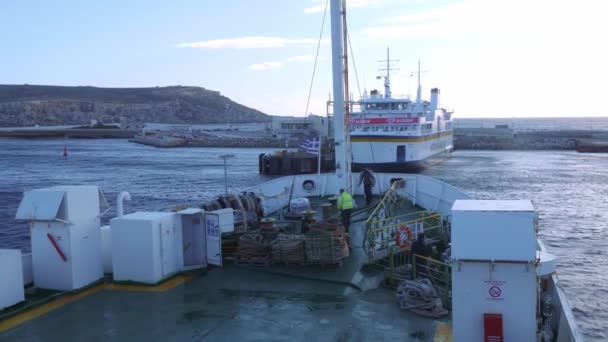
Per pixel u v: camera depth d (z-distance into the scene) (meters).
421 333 7.64
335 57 14.62
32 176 69.06
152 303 8.98
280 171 73.88
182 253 10.59
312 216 12.56
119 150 135.25
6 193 51.59
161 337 7.64
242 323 8.11
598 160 91.56
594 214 37.97
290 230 12.98
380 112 58.31
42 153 119.25
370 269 10.54
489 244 5.88
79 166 84.69
